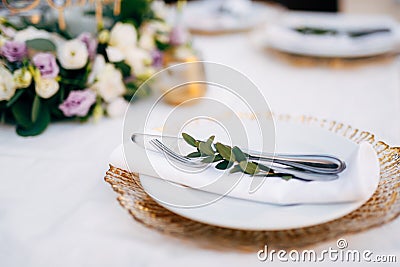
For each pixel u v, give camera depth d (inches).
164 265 20.1
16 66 31.6
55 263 20.5
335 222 20.7
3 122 32.8
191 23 53.3
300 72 41.7
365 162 22.6
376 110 34.0
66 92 32.4
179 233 20.4
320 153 25.3
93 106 32.9
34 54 31.6
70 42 31.8
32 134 30.9
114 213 23.0
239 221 20.2
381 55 44.6
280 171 23.0
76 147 29.5
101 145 29.8
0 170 26.7
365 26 49.1
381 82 39.0
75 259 20.6
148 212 21.4
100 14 37.9
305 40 44.5
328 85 38.8
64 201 24.0
